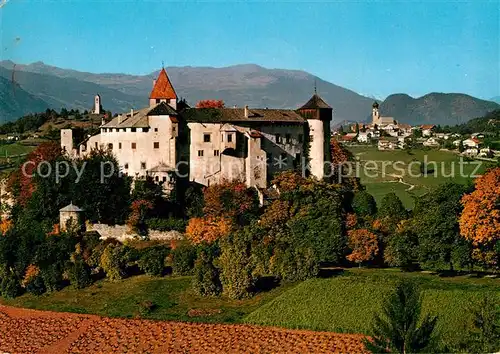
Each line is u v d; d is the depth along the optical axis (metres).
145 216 161.12
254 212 161.25
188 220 158.88
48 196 163.00
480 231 117.50
